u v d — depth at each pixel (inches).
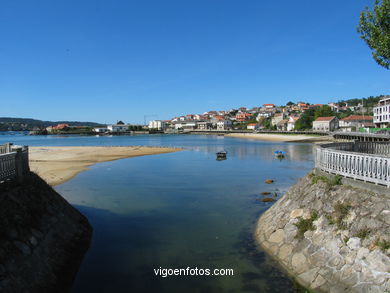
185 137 6983.3
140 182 1167.6
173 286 415.8
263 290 394.6
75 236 546.6
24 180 523.5
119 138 6968.5
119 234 611.5
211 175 1320.1
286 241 480.1
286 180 1175.6
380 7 625.3
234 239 568.7
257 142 4247.0
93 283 427.5
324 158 549.3
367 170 429.1
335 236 405.4
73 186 1095.6
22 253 379.9
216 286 411.8
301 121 6186.0
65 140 5940.0
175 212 757.3
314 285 379.9
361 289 329.4
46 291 370.9
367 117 5280.5
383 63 647.8
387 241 339.9
